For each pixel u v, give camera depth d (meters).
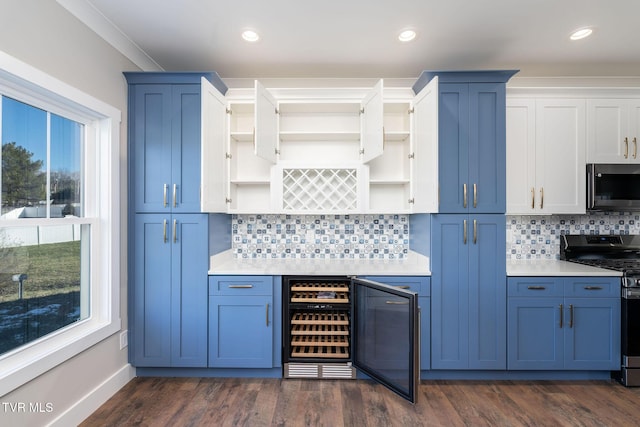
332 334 2.14
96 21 1.77
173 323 2.09
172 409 1.78
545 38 2.01
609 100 2.28
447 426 1.65
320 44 2.08
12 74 1.33
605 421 1.69
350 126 2.58
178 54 2.21
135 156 2.09
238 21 1.83
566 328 2.04
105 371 1.88
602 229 2.57
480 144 2.05
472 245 2.06
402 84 2.61
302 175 2.42
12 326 1.44
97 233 1.91
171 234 2.09
